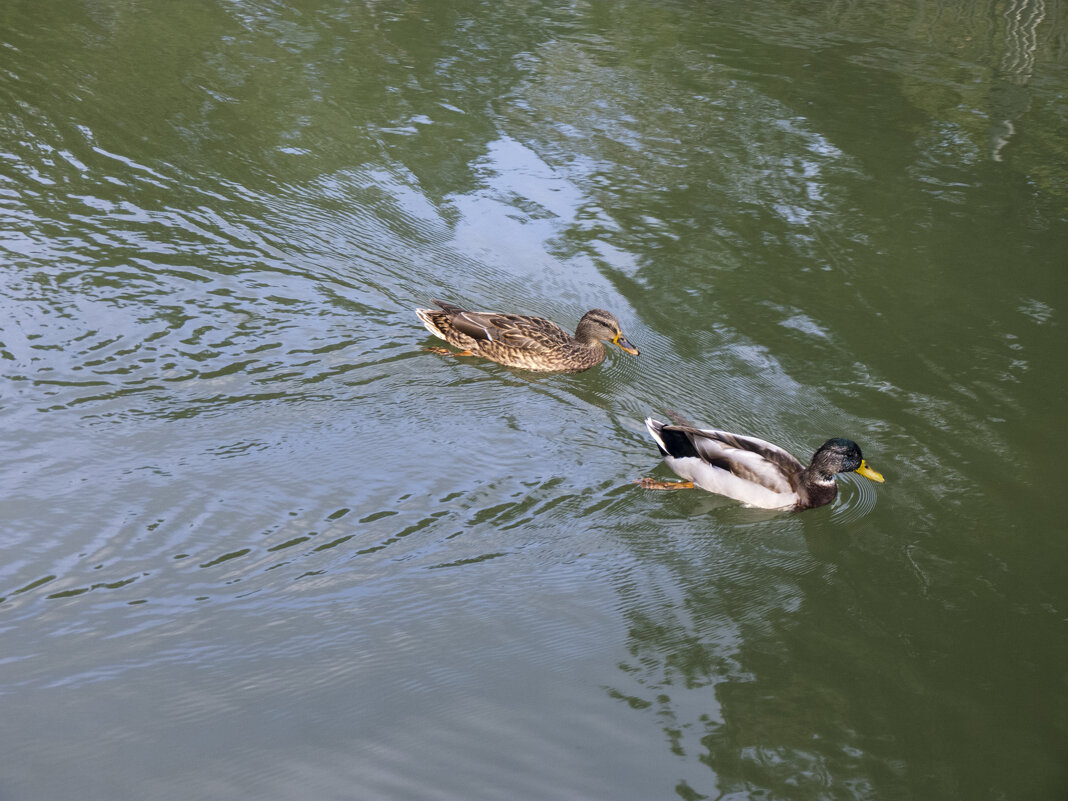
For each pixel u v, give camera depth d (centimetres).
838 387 614
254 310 625
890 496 587
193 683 536
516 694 539
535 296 642
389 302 635
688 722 536
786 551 574
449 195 682
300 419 595
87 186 666
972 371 620
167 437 586
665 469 592
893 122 736
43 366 600
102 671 537
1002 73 776
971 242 670
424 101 736
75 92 718
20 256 633
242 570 558
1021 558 572
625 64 775
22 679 535
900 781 529
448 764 526
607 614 557
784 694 543
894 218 680
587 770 527
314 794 520
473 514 575
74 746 525
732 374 618
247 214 662
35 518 564
